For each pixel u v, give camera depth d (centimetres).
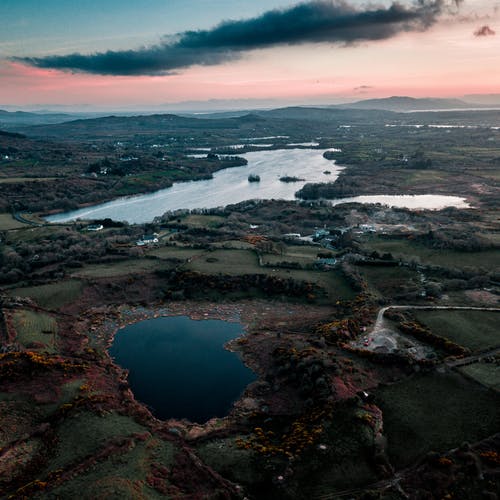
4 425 7400
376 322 10638
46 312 12350
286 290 13575
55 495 5997
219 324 12225
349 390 8019
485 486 5969
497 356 8862
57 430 7450
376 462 6538
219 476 6544
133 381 9575
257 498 6197
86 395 8388
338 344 9669
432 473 6244
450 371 8481
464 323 10338
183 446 7306
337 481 6306
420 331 9825
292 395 8569
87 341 11200
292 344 10238
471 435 6994
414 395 7975
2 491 6181
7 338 10369
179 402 8794
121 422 7825
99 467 6581
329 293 13212
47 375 8844
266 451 7019
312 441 6962
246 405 8581
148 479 6400
